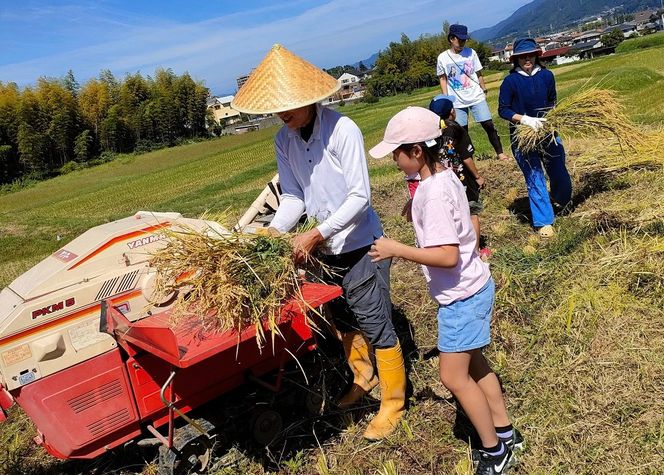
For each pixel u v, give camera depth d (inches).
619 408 142.6
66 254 153.5
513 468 135.6
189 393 150.9
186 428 149.9
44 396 137.7
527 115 263.4
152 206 842.8
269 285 138.9
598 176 302.7
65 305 140.1
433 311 220.2
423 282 244.7
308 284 154.6
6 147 2326.5
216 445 160.1
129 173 1798.7
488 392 135.5
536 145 253.1
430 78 4037.9
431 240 120.9
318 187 154.3
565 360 166.1
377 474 145.6
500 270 226.4
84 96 2731.3
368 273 154.8
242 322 135.9
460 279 126.9
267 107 138.6
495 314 197.8
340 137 144.6
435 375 180.9
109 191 1282.0
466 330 127.3
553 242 241.3
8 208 1298.0
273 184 242.8
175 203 804.0
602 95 259.1
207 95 3208.7
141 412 147.9
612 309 183.2
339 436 165.9
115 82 3009.4
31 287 143.1
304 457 159.0
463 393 130.6
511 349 180.7
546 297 202.4
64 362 140.1
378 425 159.8
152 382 147.9
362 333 174.7
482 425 131.2
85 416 141.9
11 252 553.0
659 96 733.3
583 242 230.7
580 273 207.8
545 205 256.1
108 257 150.2
